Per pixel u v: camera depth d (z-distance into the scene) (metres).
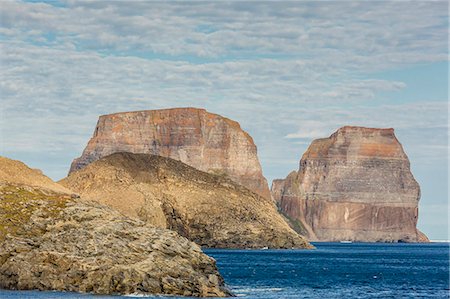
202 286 199.75
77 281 192.12
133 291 191.00
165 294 193.25
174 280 196.38
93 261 194.50
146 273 194.75
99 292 190.38
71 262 194.12
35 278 193.12
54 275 193.12
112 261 195.00
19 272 193.62
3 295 184.00
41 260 195.62
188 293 196.00
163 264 199.25
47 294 186.75
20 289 192.38
